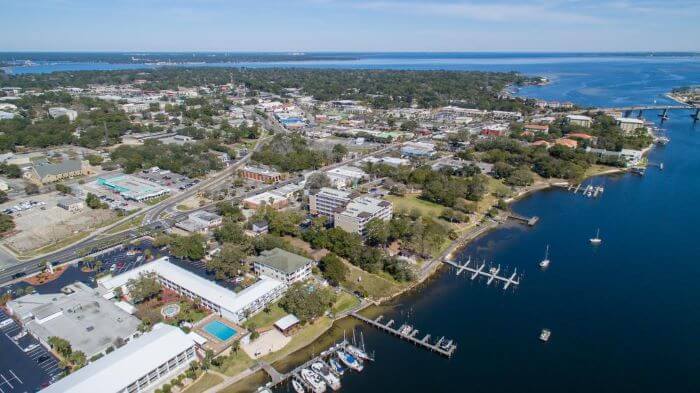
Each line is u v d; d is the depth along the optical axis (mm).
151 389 146500
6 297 196625
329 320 187000
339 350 168500
